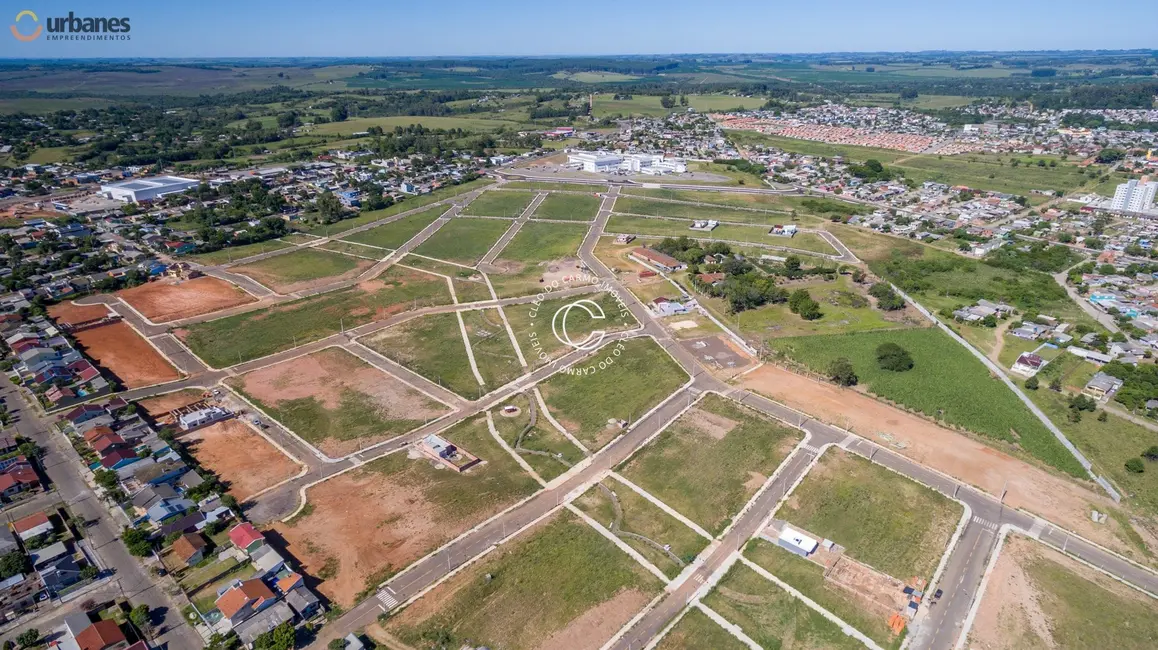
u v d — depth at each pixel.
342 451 103.25
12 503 89.00
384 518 88.31
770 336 143.75
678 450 104.06
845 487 95.19
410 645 69.56
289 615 71.62
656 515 89.88
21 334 132.62
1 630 69.81
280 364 130.62
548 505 91.50
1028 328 143.62
